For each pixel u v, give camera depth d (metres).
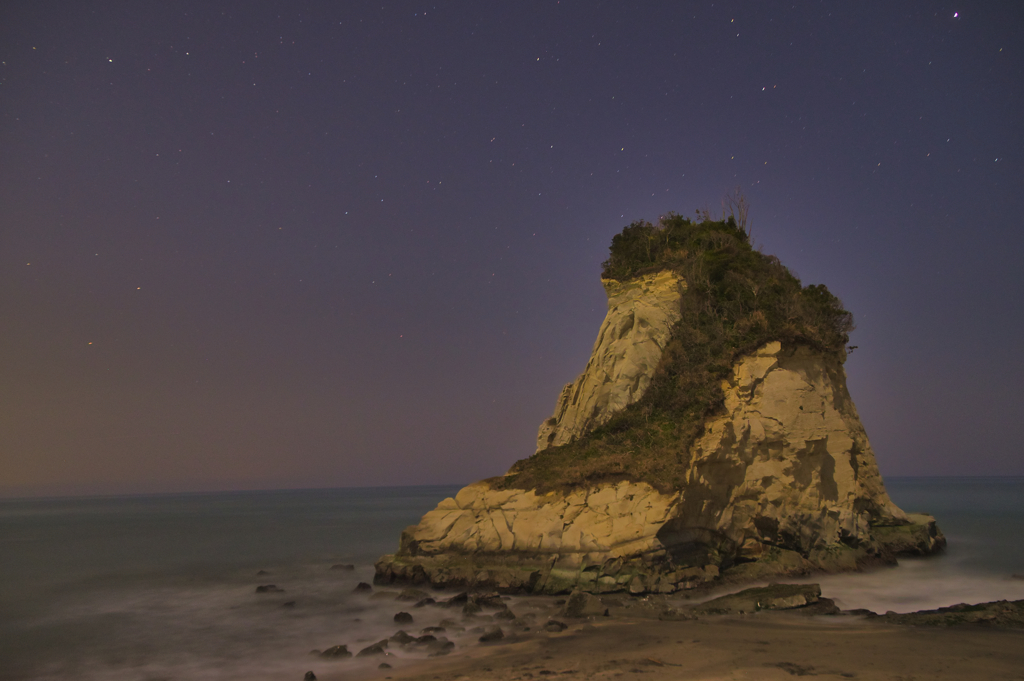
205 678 14.01
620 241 34.41
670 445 22.73
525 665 12.50
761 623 15.91
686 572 20.62
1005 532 41.62
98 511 120.31
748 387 25.16
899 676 10.71
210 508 124.25
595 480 22.41
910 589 21.25
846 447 26.36
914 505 80.50
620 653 13.00
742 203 36.44
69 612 22.12
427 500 139.50
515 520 22.44
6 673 15.00
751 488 23.83
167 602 23.52
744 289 29.27
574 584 19.83
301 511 97.88
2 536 57.94
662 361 27.64
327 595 23.28
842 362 30.14
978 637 13.80
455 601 19.69
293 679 13.55
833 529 24.91
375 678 12.62
